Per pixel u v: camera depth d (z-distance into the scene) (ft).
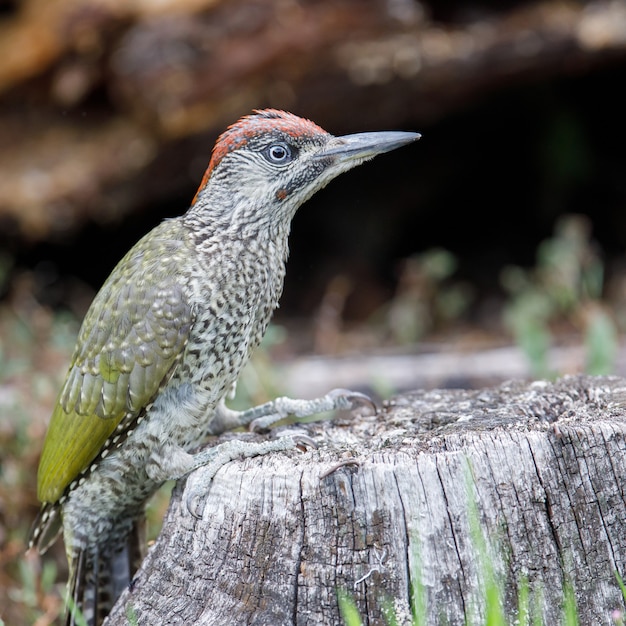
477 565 19.86
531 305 47.39
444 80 49.93
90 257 60.34
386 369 43.52
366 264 62.34
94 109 52.03
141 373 24.99
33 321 46.21
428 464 20.12
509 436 20.47
